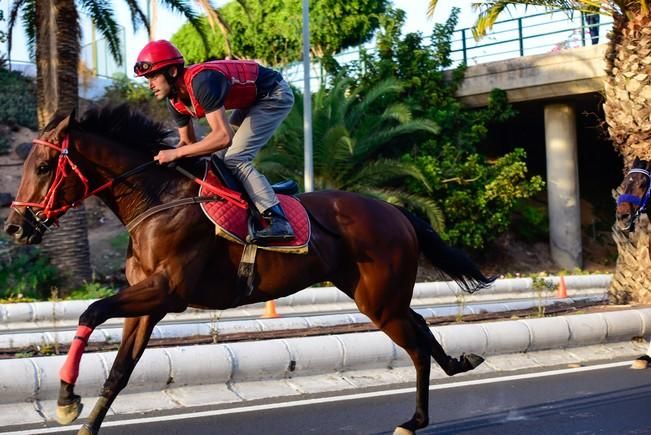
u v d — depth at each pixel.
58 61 17.55
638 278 13.92
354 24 33.44
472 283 7.01
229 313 14.88
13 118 25.42
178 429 6.45
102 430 6.37
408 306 6.58
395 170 22.16
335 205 6.41
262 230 5.81
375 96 22.88
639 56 13.67
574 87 24.17
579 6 14.88
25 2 19.33
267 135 6.14
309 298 16.05
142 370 7.25
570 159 25.81
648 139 13.72
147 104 26.20
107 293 17.36
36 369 6.90
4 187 22.42
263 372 7.89
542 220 27.31
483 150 29.56
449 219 23.88
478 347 9.17
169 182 5.78
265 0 33.19
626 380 8.58
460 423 6.89
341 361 8.33
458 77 26.14
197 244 5.64
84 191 5.69
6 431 6.30
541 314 11.73
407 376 8.56
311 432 6.48
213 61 5.93
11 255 18.12
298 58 32.66
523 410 7.32
